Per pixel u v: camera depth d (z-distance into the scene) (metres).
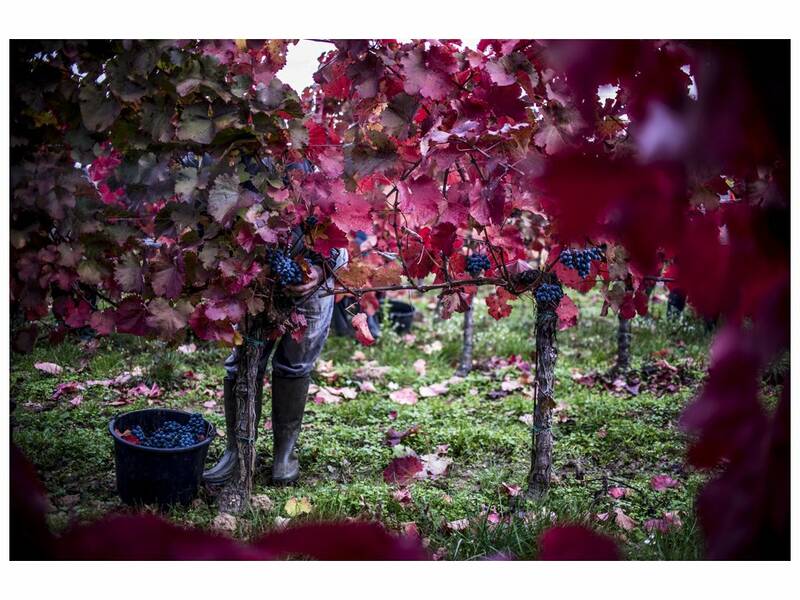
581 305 7.67
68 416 3.84
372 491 3.08
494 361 5.63
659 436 3.87
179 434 2.96
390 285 3.01
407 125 2.44
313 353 3.24
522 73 2.11
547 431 3.04
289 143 2.44
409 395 4.63
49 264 2.27
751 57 0.43
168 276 2.33
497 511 2.96
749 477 0.46
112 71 2.11
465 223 2.57
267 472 3.40
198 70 2.16
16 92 2.08
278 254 2.61
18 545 0.55
